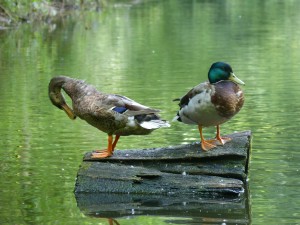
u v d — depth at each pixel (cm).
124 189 855
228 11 3219
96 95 863
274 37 2312
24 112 1276
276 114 1227
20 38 2345
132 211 794
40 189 862
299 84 1509
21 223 753
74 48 2134
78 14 3117
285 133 1094
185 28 2603
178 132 1108
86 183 860
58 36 2402
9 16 2695
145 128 848
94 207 805
